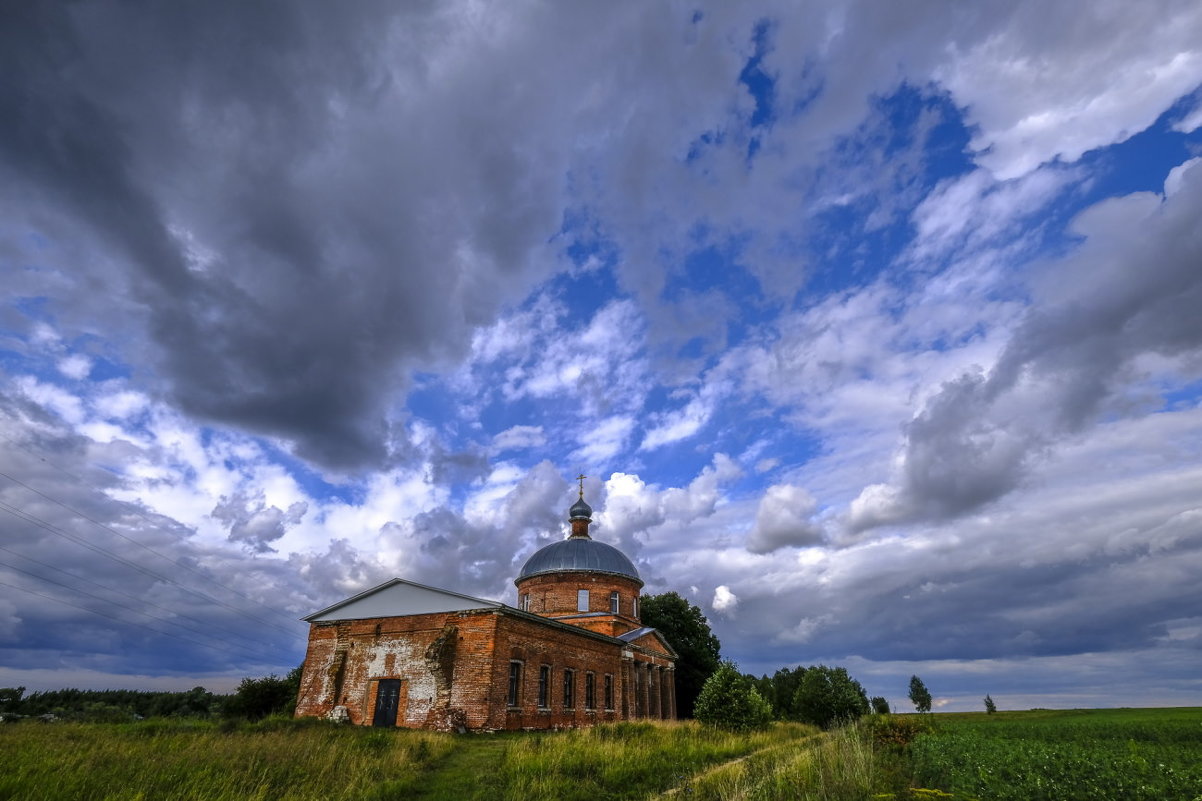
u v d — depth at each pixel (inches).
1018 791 522.6
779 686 2844.5
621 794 637.3
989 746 740.0
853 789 534.0
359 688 1354.6
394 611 1391.5
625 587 2107.5
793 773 602.9
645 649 1934.1
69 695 2186.3
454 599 1331.2
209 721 1202.6
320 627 1477.6
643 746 885.2
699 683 2459.4
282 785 584.1
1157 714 1800.0
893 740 903.1
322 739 834.8
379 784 621.6
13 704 1777.8
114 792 506.0
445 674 1263.5
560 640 1491.1
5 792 482.0
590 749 794.8
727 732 1251.2
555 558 2110.0
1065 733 1103.0
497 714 1225.4
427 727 1232.2
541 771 679.1
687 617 2615.7
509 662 1294.3
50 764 564.7
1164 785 489.4
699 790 608.1
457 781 685.9
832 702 1892.2
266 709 1514.5
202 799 506.0
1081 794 502.9
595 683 1605.6
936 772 660.7
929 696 3065.9
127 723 1122.0
